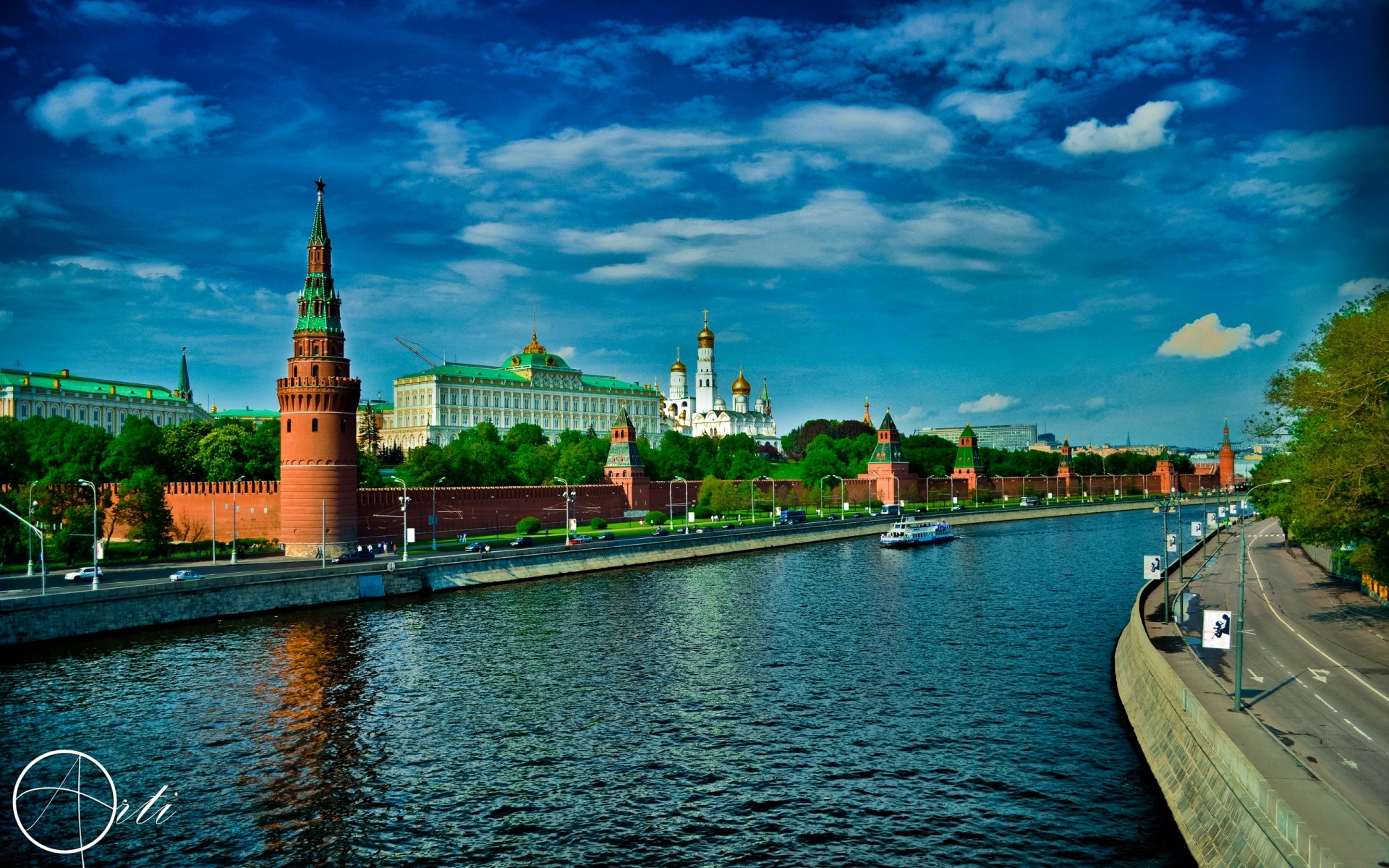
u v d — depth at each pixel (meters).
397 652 78.69
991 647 79.31
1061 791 47.91
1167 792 45.53
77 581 95.81
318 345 124.31
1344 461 64.69
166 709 62.62
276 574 98.06
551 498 176.62
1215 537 160.50
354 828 45.16
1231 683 52.44
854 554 155.62
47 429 171.38
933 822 44.91
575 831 44.62
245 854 42.91
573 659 76.31
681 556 147.62
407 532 116.62
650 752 54.50
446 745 55.88
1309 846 30.59
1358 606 80.56
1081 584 114.69
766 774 51.09
